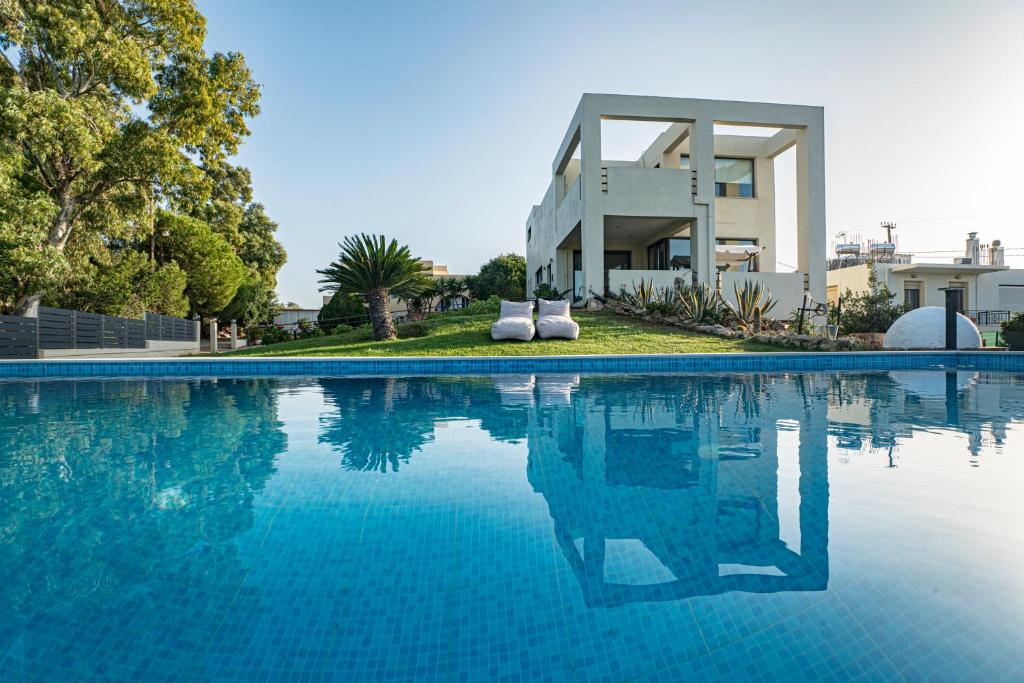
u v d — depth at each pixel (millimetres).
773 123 14625
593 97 14055
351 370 8492
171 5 14320
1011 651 1282
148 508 2283
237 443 3551
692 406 5016
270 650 1322
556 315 11336
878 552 1830
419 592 1591
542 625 1426
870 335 13078
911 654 1283
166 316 18641
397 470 2865
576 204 15133
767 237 17109
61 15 12172
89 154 12719
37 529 2051
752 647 1326
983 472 2775
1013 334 11016
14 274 12148
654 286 14203
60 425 4211
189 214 25766
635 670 1262
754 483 2613
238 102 16688
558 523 2121
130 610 1492
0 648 1307
